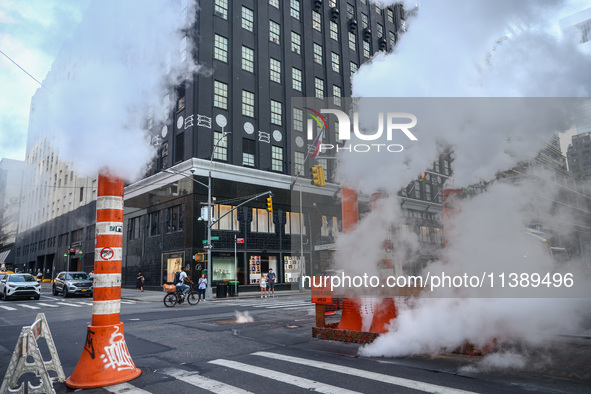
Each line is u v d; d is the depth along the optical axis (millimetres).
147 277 29234
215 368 5520
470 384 4488
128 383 4883
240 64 28812
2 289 20141
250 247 27438
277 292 26203
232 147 27453
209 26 27281
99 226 5285
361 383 4629
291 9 32875
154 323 10289
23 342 4113
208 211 22844
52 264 37312
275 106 30453
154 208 28875
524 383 4492
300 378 4906
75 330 9477
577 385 4375
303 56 32750
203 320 10781
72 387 4711
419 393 4230
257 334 8211
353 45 36125
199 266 24875
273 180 29094
